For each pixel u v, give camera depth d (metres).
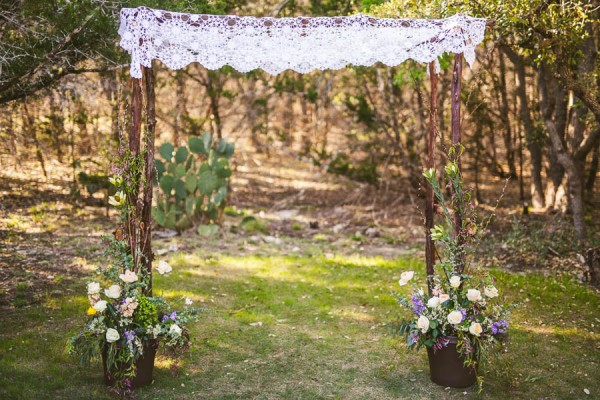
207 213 9.09
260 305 5.99
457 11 5.03
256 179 13.77
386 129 11.08
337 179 13.73
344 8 8.30
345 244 8.71
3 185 10.30
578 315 5.85
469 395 4.07
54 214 9.05
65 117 10.09
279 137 14.16
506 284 6.73
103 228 8.51
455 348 4.07
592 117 7.46
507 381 4.32
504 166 15.16
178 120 11.98
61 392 3.93
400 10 5.41
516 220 9.59
